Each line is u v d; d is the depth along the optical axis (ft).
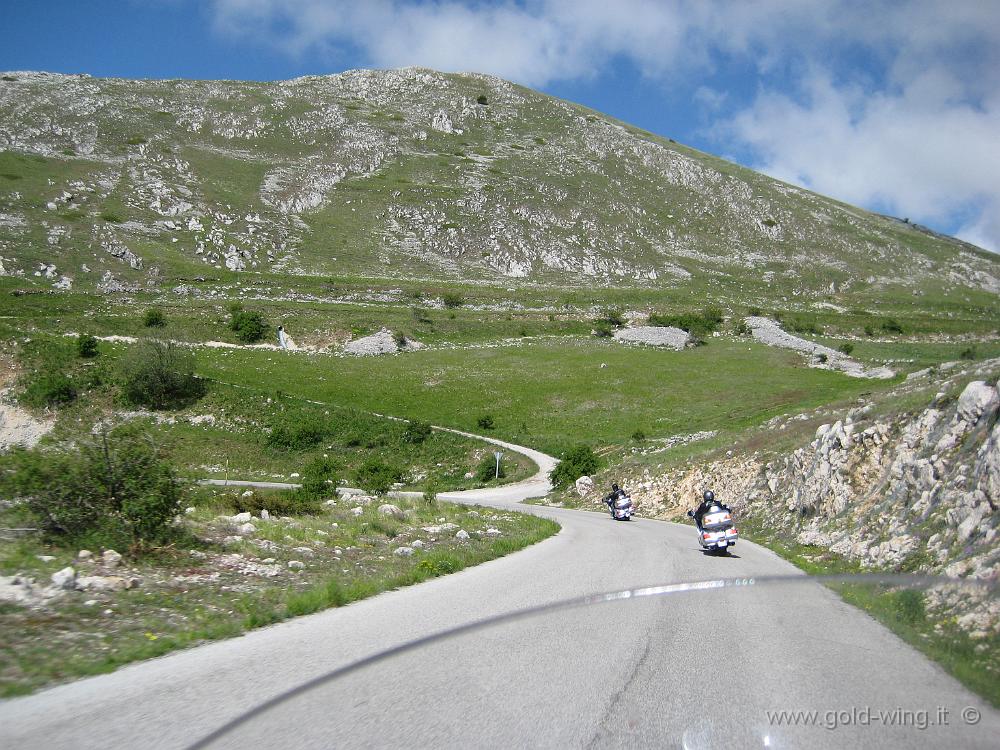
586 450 117.80
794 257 479.41
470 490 129.70
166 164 436.76
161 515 32.12
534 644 16.89
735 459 78.23
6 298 246.06
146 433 33.68
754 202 560.61
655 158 609.01
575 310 320.70
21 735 12.94
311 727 11.20
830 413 75.31
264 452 154.40
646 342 269.44
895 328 299.99
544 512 87.56
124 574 27.53
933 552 30.86
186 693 15.16
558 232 456.86
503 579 31.17
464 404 192.54
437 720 11.57
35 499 30.76
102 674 17.07
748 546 48.24
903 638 15.01
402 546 41.96
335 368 220.43
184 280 302.04
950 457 35.83
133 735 12.66
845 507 45.65
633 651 16.28
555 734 10.98
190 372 179.42
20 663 17.31
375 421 167.94
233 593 26.81
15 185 356.38
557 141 620.08
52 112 474.08
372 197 460.55
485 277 383.24
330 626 21.89
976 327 304.50
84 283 280.72
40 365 179.63
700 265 450.30
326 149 525.75
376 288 328.08
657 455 106.52
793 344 264.52
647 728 11.16
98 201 364.58
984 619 13.19
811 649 15.37
